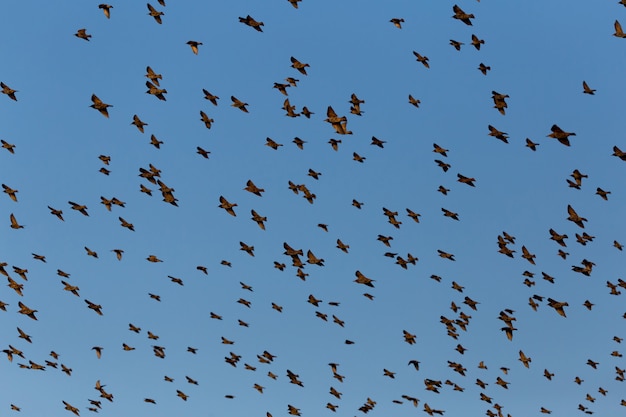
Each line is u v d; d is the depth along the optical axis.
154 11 71.81
